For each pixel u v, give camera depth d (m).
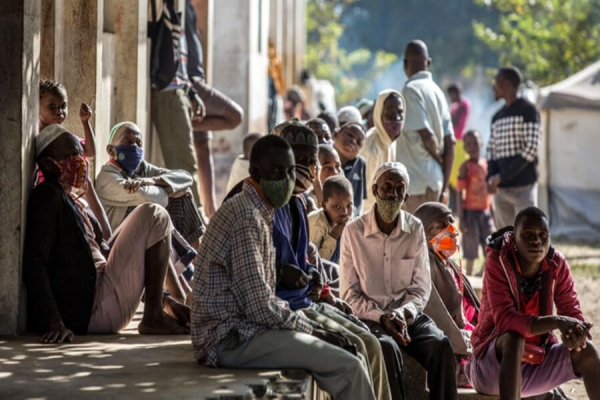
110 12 13.40
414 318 9.50
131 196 10.52
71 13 11.59
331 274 10.44
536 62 42.72
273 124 27.58
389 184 9.59
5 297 8.74
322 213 10.76
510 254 9.41
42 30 11.20
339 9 69.06
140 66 13.59
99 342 8.69
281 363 7.72
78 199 9.38
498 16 61.56
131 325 9.55
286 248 8.38
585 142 27.55
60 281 8.89
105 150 12.73
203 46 19.03
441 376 9.30
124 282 9.05
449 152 15.05
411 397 9.59
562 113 27.72
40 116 9.60
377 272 9.72
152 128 14.82
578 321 9.05
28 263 8.73
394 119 13.77
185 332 9.11
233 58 24.09
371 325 9.45
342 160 12.96
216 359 7.78
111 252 9.14
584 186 27.70
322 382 7.73
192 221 11.14
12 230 8.70
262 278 7.66
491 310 9.37
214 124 16.58
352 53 65.75
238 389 7.14
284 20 39.84
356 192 12.89
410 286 9.73
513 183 18.19
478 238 19.33
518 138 18.06
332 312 8.88
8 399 6.87
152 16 14.64
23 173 8.70
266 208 7.86
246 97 24.02
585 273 20.31
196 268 7.88
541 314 9.41
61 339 8.61
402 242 9.70
